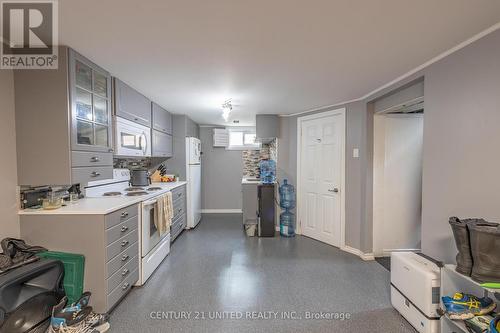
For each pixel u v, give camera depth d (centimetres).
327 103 367
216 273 287
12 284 153
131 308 218
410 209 338
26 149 192
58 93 189
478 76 171
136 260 250
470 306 156
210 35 171
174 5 137
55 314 165
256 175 611
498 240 137
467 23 156
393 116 330
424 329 179
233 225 500
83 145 207
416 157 336
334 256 342
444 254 198
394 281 216
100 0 133
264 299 234
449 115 194
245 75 249
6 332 149
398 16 149
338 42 181
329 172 388
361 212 339
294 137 448
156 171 440
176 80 265
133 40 179
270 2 135
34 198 207
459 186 185
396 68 231
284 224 439
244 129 612
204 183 610
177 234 403
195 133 559
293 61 215
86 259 196
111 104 252
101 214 196
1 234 182
